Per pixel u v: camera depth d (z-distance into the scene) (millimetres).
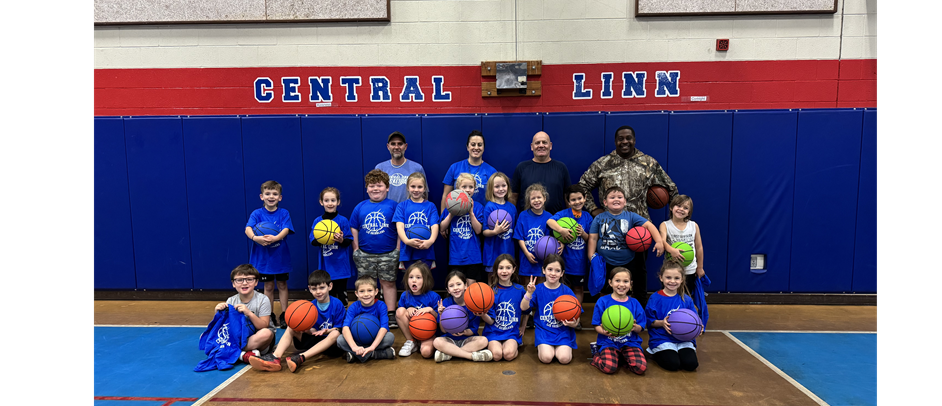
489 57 5441
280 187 4582
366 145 5113
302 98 5562
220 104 5570
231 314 3631
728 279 5086
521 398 2988
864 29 5195
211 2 5434
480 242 4684
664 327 3447
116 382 3295
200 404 2969
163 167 5203
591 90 5410
